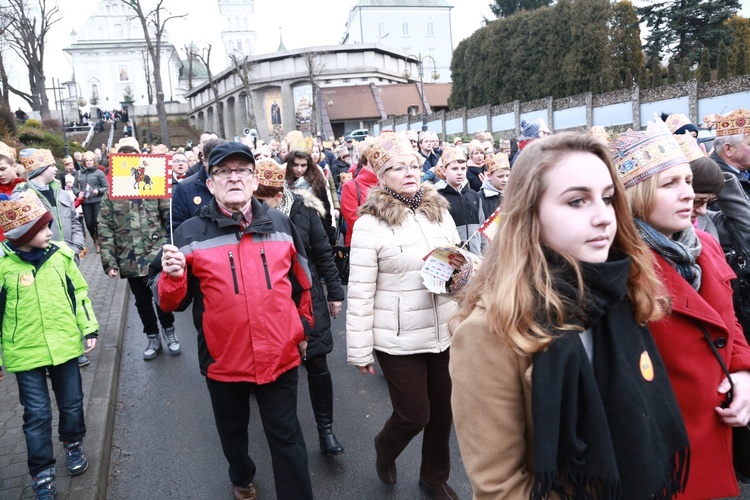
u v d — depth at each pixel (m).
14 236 3.42
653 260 1.77
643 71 29.48
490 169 5.53
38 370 3.44
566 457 1.41
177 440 4.33
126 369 5.89
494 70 40.50
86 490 3.41
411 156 3.16
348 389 5.06
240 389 3.07
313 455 3.96
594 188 1.46
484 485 1.47
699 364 1.87
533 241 1.49
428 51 80.19
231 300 2.90
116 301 8.05
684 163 1.96
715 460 1.88
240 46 95.81
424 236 3.15
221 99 57.75
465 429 1.53
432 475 3.32
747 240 3.06
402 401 3.11
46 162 5.43
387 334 3.12
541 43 37.19
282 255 3.05
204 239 2.98
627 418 1.45
